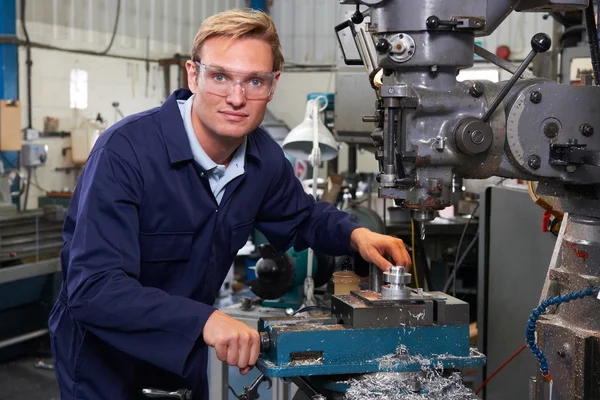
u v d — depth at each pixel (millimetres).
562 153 1325
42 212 3746
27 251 3617
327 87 6660
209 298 1652
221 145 1506
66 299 1620
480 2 1284
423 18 1271
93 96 5348
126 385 1606
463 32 1300
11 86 4641
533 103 1312
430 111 1309
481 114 1316
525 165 1323
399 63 1307
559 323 1320
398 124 1308
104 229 1348
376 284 1550
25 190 4793
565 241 1400
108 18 5406
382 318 1354
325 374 1313
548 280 1478
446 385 1290
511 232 2623
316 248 1797
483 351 2859
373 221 2711
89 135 5086
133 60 5676
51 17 4965
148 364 1625
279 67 1479
